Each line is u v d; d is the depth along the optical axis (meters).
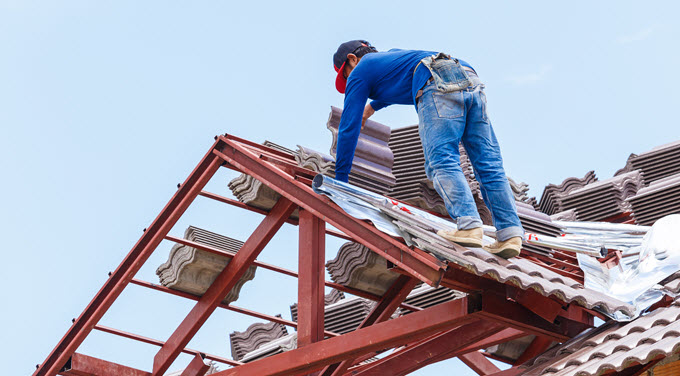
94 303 18.16
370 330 15.03
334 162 16.53
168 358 18.69
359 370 18.53
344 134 15.37
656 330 12.66
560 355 13.92
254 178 17.09
